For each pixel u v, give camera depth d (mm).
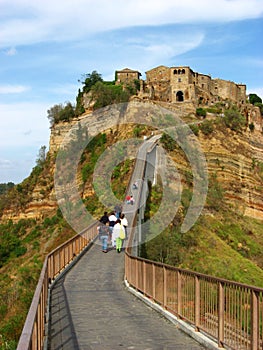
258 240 74625
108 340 13430
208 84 133000
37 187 100438
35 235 80562
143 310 17859
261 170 104875
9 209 102438
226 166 96688
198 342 13375
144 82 128000
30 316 9297
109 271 27297
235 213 82750
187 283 15016
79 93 124875
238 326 11539
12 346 16219
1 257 73812
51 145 111562
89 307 18266
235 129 108562
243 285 11312
